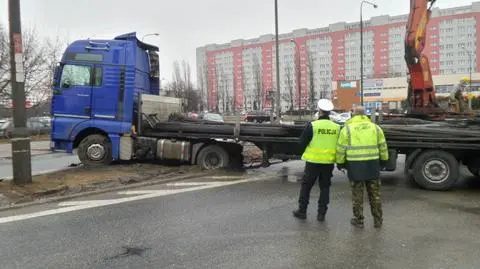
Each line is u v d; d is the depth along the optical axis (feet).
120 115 37.52
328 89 318.45
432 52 315.17
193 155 37.76
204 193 29.01
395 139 30.83
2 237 19.98
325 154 22.22
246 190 30.01
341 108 235.61
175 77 269.85
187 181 33.30
